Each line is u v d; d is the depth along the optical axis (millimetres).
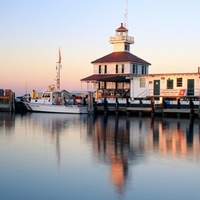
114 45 77750
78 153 22516
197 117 51438
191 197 14227
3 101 68375
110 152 22844
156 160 20359
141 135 31484
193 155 21812
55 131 34875
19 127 38719
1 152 22969
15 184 15844
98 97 64688
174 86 56031
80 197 14211
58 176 17031
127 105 56094
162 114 53125
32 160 20484
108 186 15492
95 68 75875
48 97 65438
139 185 15609
